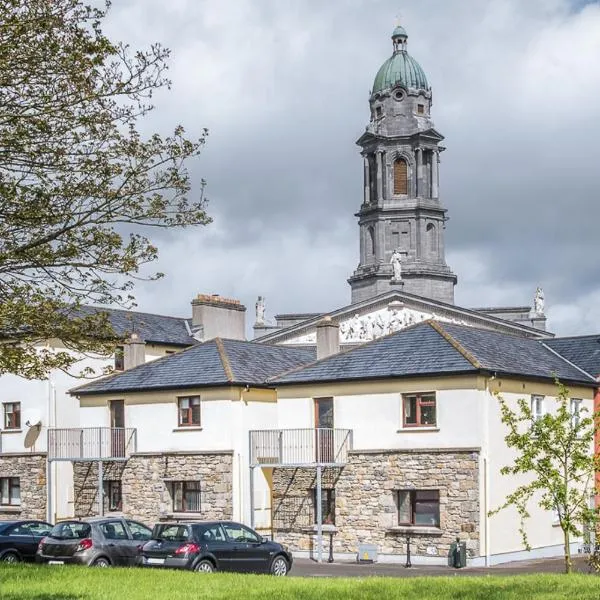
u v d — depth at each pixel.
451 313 74.25
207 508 40.16
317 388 39.12
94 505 43.28
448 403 36.12
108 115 19.14
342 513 37.75
